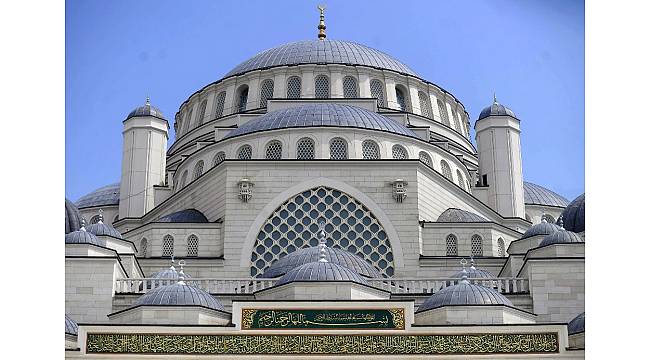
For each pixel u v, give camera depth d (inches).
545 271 2272.4
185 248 2623.0
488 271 2591.0
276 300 1945.1
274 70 3417.8
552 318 2242.9
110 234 2566.4
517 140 3196.4
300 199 2615.7
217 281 2309.3
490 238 2667.3
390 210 2610.7
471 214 2753.4
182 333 1920.5
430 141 3105.3
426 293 2255.2
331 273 2070.6
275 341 1923.0
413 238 2586.1
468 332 1927.9
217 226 2628.0
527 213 3735.2
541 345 1915.6
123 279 2331.4
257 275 2546.8
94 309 2278.5
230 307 2220.7
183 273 2347.4
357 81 3400.6
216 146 2859.3
